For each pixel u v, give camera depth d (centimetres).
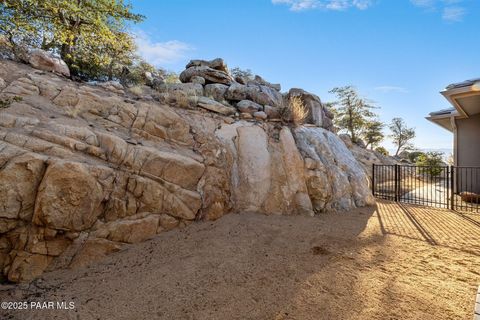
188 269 307
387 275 304
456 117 1040
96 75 788
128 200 359
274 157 625
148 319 223
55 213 286
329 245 400
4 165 272
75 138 365
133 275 291
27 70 520
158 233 383
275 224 485
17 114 360
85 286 267
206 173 488
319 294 262
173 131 525
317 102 1023
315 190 620
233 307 240
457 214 633
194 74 937
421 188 1190
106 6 800
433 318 223
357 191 727
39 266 276
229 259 338
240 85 884
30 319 218
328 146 759
